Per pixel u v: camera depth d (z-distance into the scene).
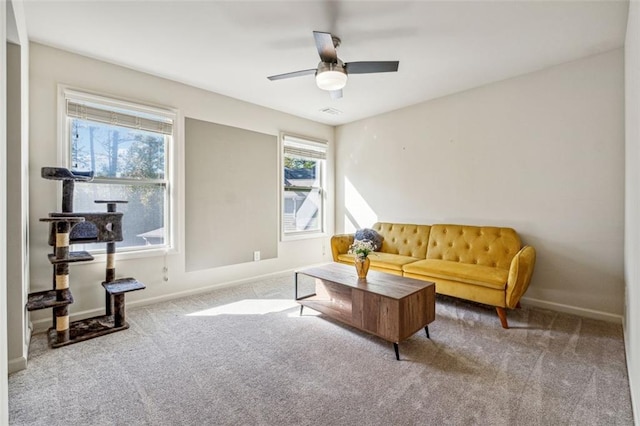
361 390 1.82
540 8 2.20
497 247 3.29
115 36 2.58
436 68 3.14
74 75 2.84
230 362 2.14
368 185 4.86
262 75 3.34
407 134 4.33
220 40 2.65
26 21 2.34
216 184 3.85
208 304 3.31
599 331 2.61
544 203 3.16
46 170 2.33
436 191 4.02
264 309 3.17
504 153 3.42
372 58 2.94
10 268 2.01
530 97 3.23
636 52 1.71
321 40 2.20
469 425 1.54
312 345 2.39
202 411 1.65
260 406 1.69
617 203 2.77
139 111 3.23
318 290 3.12
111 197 3.13
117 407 1.68
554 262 3.11
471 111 3.68
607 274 2.83
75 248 2.95
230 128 3.98
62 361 2.14
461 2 2.14
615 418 1.58
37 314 2.67
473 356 2.21
